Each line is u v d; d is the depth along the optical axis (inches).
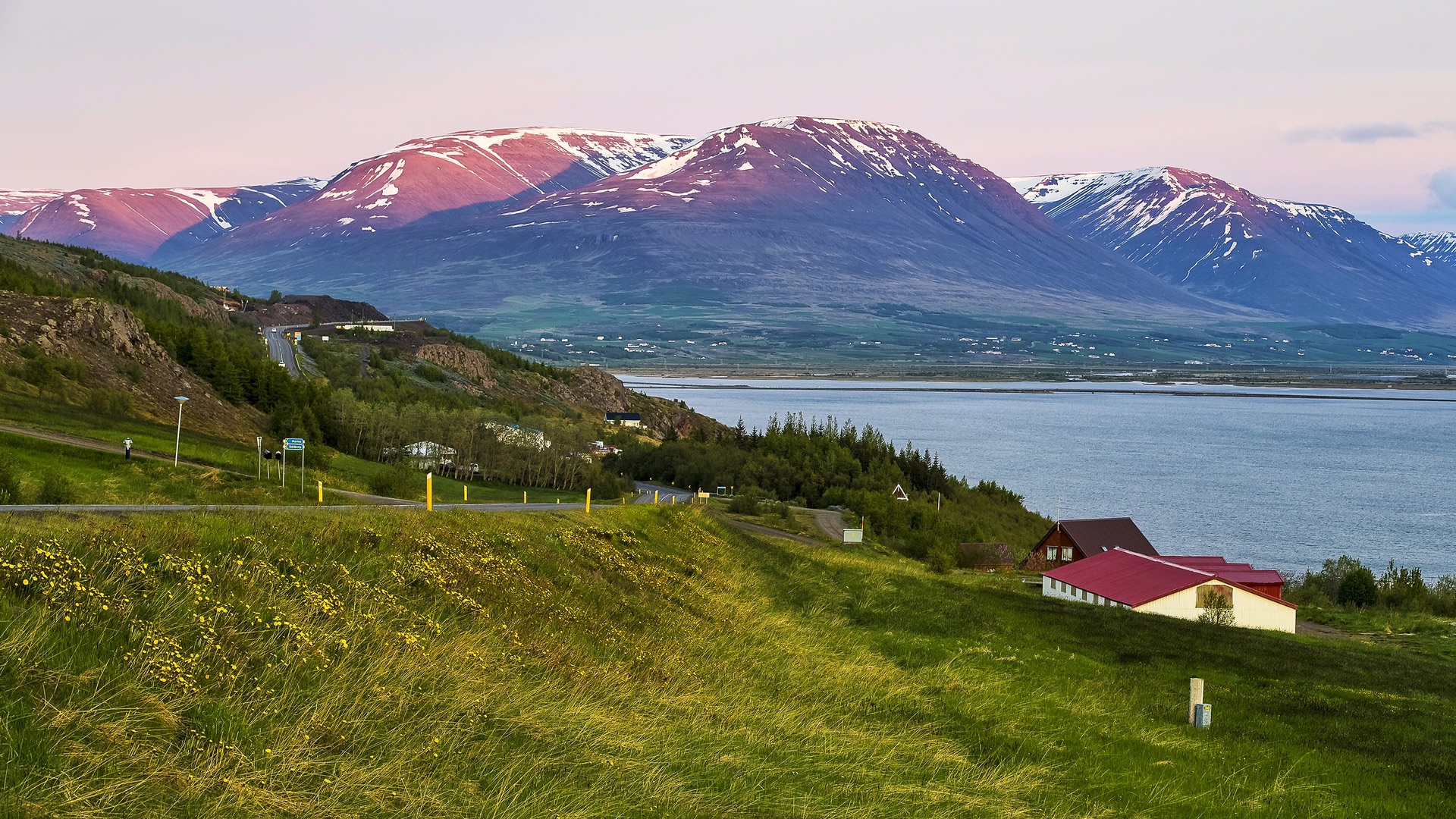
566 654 1264.8
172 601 970.1
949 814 1012.5
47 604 874.8
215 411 4562.0
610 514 2367.1
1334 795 1197.7
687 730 1126.4
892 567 3048.7
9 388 3486.7
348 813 766.5
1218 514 7770.7
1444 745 1434.5
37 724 736.3
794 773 1055.0
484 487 5019.7
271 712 870.4
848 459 6210.6
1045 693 1598.2
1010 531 5620.1
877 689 1503.4
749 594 2089.1
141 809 697.0
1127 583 2790.4
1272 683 1781.5
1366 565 6082.7
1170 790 1173.1
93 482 2384.4
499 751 937.5
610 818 852.6
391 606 1182.3
